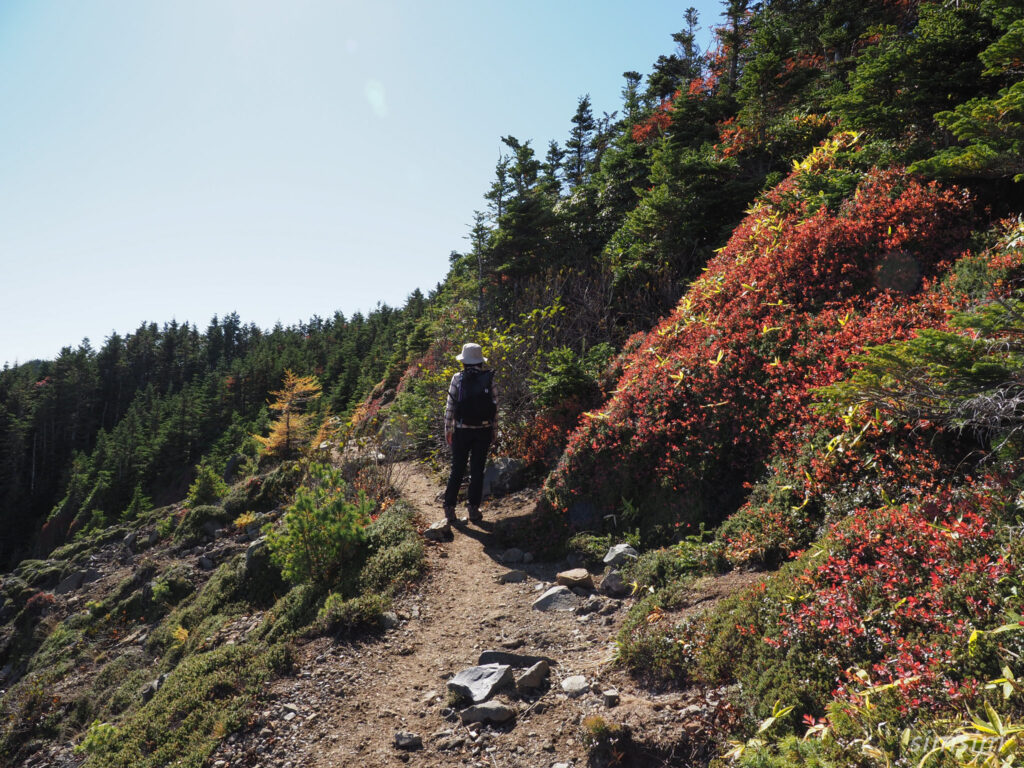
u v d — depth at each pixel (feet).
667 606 15.47
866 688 9.41
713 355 23.30
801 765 8.48
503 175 60.54
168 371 392.06
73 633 41.11
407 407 48.39
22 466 270.87
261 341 411.75
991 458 13.24
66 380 320.70
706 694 11.61
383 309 394.32
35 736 29.60
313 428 85.30
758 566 15.78
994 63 17.46
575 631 16.39
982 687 8.06
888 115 25.93
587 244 57.77
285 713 14.43
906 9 51.13
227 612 28.04
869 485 15.07
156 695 17.29
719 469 20.15
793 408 18.80
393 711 13.96
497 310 54.44
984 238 20.07
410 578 21.04
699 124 49.85
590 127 112.47
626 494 22.52
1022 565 9.48
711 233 40.60
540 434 30.32
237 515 46.37
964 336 9.87
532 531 23.56
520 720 12.64
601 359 33.50
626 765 10.62
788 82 43.24
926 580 10.75
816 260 23.80
